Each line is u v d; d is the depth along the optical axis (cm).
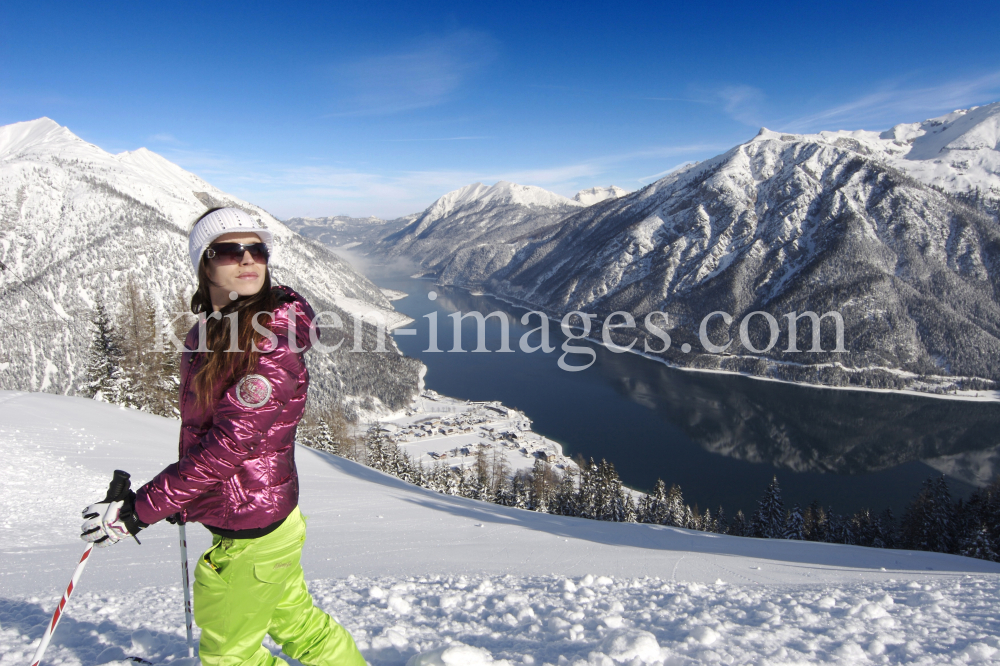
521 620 354
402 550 816
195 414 166
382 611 375
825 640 293
